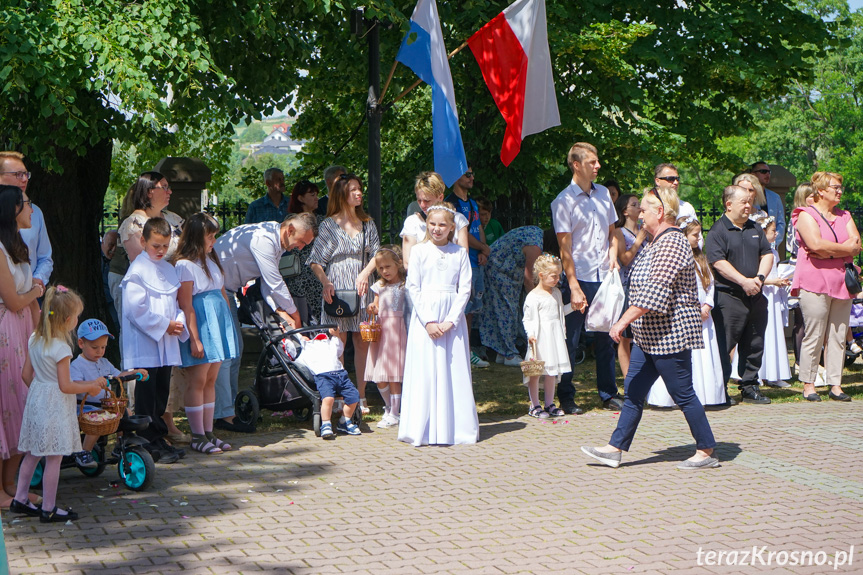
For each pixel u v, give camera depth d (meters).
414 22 8.32
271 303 7.61
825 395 8.88
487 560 4.44
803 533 4.82
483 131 12.52
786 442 6.91
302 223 7.41
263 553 4.55
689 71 14.13
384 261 7.50
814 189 8.62
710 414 7.98
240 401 7.62
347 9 8.68
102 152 10.42
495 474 6.09
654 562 4.39
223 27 8.56
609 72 12.05
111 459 5.89
